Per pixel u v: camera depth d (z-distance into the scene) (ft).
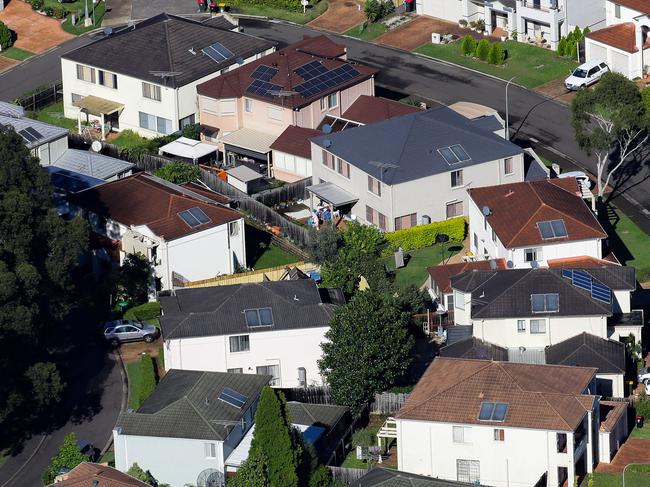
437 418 604.90
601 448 614.34
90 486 586.86
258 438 597.52
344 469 608.60
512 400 606.14
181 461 624.18
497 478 604.90
